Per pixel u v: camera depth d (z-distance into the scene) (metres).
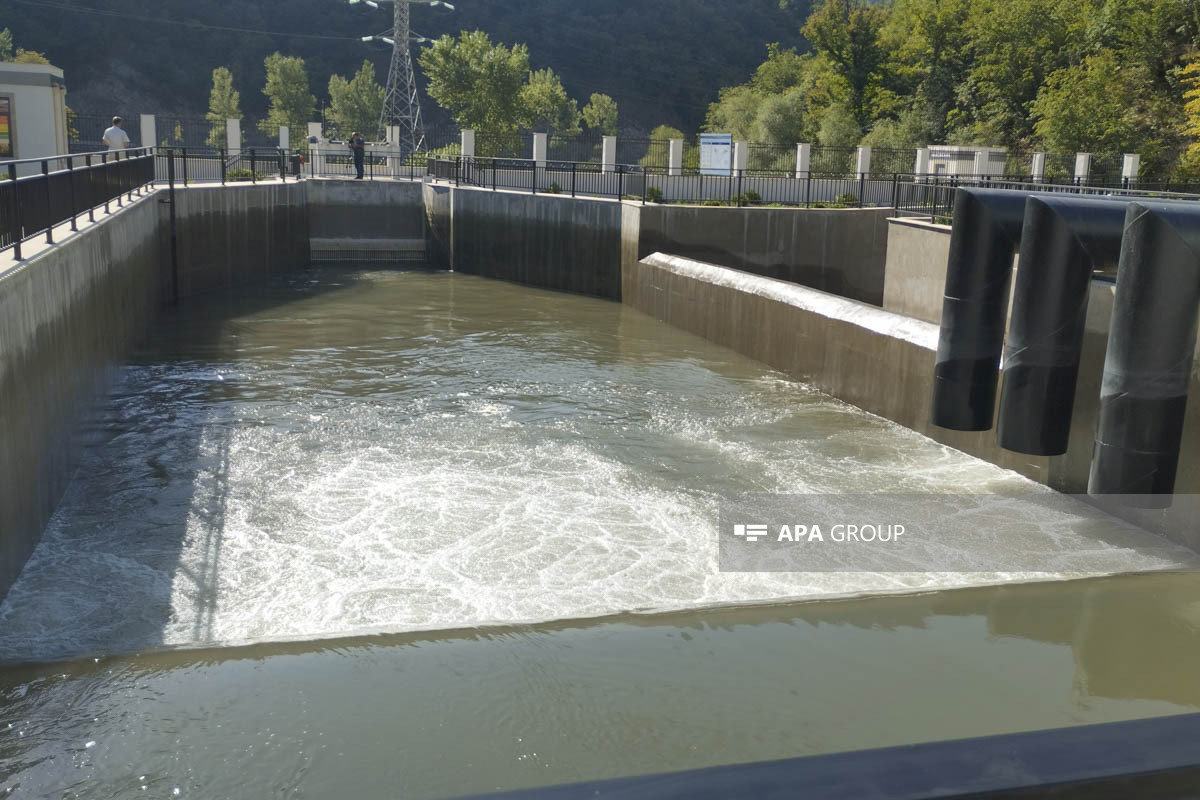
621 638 9.03
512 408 17.11
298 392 17.86
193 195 27.98
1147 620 9.70
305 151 50.44
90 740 7.20
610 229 30.06
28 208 11.61
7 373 9.46
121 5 176.62
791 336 20.09
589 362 21.22
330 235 38.12
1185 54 51.78
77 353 13.41
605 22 197.25
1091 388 12.72
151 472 13.27
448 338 23.50
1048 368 12.14
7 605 9.27
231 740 7.25
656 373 20.25
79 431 13.42
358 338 23.16
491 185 36.97
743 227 29.38
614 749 7.27
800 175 36.12
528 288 32.62
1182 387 10.69
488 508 12.24
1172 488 10.96
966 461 14.65
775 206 31.56
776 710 7.87
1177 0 54.03
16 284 9.93
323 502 12.32
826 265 30.44
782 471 14.03
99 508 11.88
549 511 12.20
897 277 21.09
